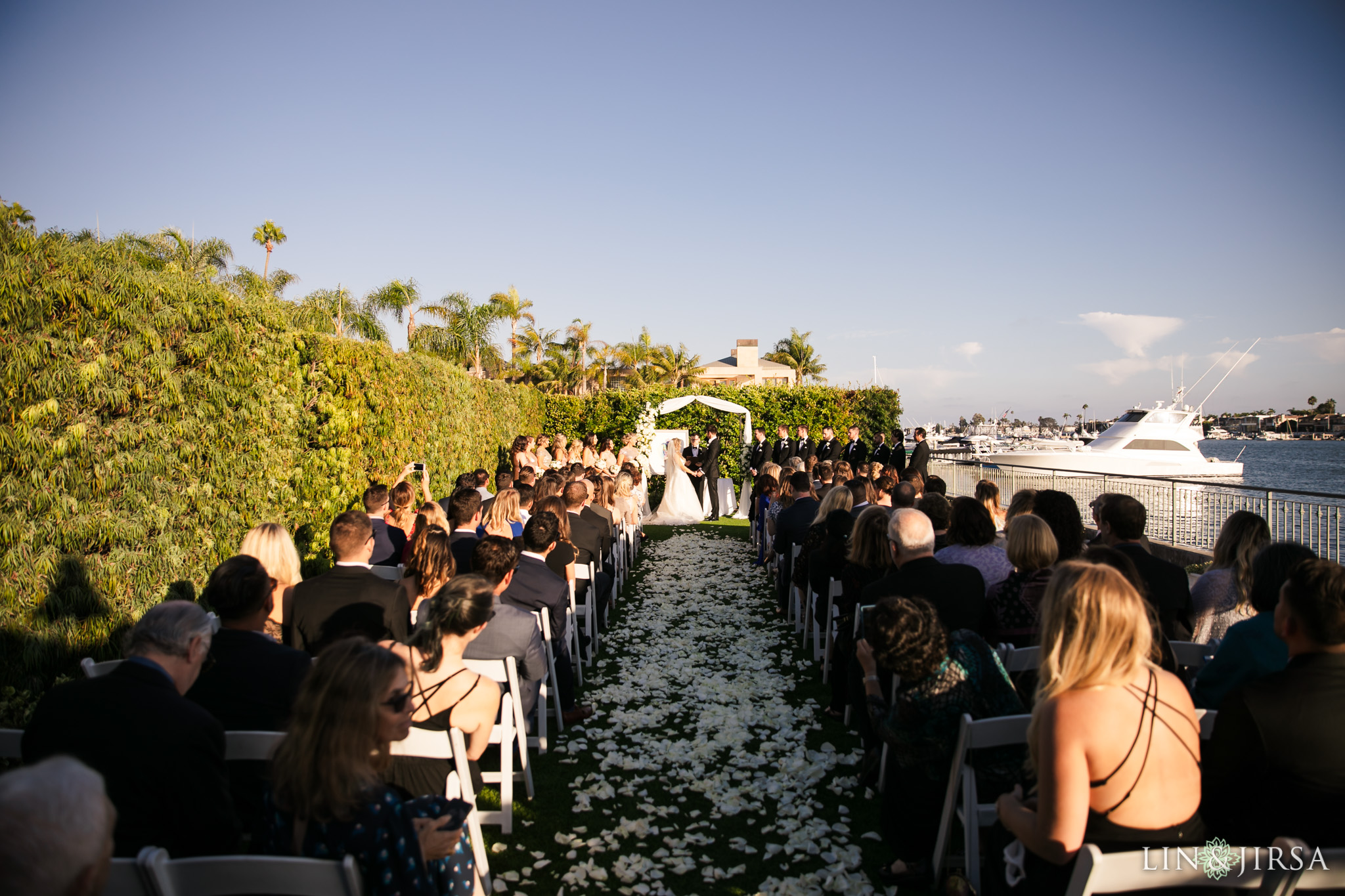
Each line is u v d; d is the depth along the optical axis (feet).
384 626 11.53
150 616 7.22
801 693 16.99
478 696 9.12
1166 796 5.92
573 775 13.00
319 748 5.81
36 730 6.46
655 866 10.14
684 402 56.80
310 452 21.95
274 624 12.35
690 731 14.92
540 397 65.62
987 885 7.89
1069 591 6.17
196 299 16.22
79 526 12.87
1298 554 8.44
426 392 34.09
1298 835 6.31
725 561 34.35
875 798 12.03
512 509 18.88
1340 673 6.28
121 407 13.89
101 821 3.91
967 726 8.26
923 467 38.60
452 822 6.60
